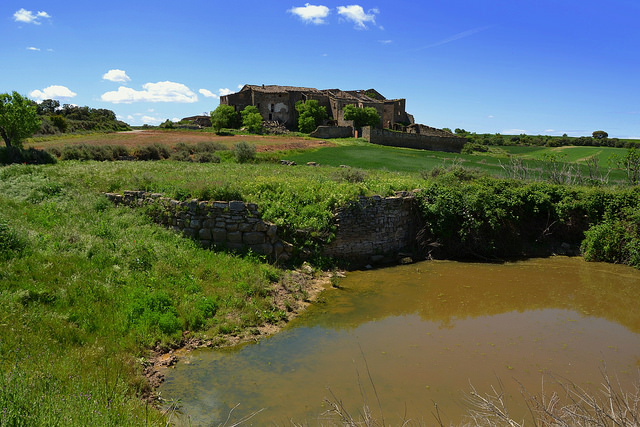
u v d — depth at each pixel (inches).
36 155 919.7
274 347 326.3
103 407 204.7
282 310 392.2
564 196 725.3
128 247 419.2
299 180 647.1
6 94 967.6
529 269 591.5
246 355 310.8
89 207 518.3
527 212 705.6
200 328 339.0
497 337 359.3
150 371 276.1
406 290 483.2
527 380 286.5
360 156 1827.0
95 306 320.2
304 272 491.5
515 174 1063.6
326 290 467.2
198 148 1507.1
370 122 3073.3
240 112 3107.8
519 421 233.0
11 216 445.7
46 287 320.5
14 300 291.6
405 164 1604.3
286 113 3228.3
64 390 213.9
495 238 669.9
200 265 428.8
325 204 561.9
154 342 306.7
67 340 275.1
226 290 392.8
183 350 310.3
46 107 3400.6
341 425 222.4
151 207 514.3
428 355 321.4
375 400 256.4
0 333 254.8
